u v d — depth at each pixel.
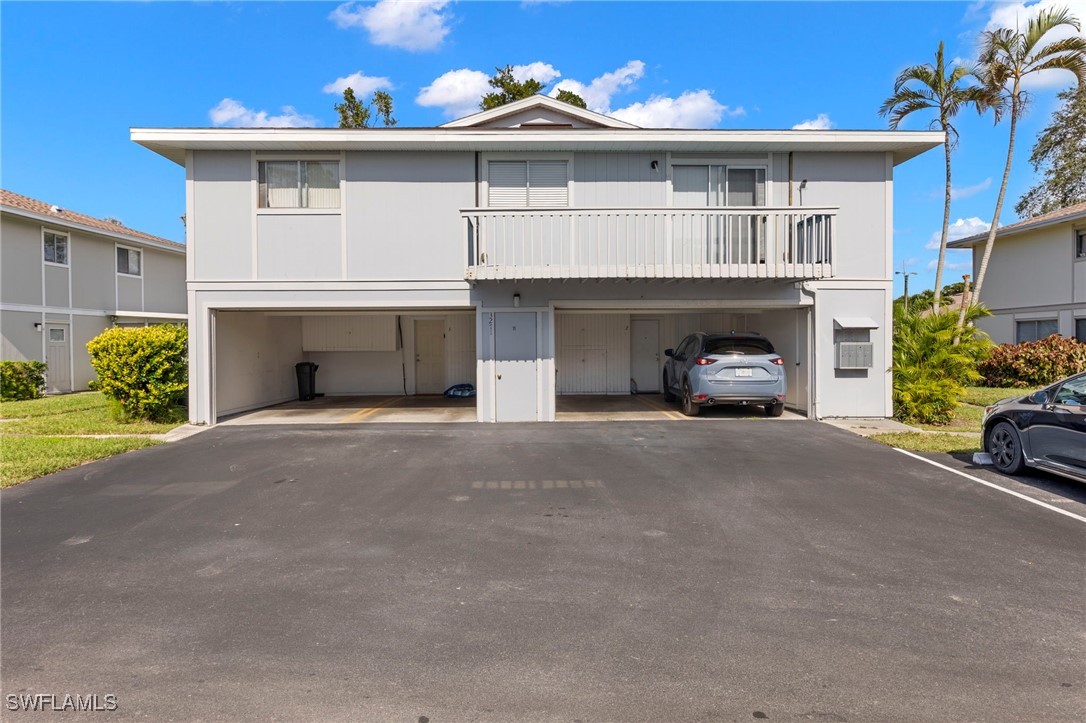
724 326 15.91
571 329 16.11
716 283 11.55
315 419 11.90
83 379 19.88
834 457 8.16
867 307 11.71
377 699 2.91
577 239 11.34
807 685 3.03
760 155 11.70
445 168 11.51
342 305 11.46
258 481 7.03
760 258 11.34
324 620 3.70
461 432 10.14
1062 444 6.51
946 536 5.16
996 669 3.18
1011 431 7.19
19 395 16.03
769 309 12.58
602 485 6.79
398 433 10.09
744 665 3.20
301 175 11.49
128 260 22.02
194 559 4.68
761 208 10.66
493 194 11.59
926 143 11.23
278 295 11.41
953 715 2.80
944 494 6.42
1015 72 16.39
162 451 8.73
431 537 5.15
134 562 4.62
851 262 11.68
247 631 3.57
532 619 3.70
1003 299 22.31
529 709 2.84
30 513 5.84
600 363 16.11
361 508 5.99
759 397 11.30
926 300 20.31
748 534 5.21
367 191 11.45
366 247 11.45
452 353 16.44
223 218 11.37
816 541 5.04
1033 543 5.00
